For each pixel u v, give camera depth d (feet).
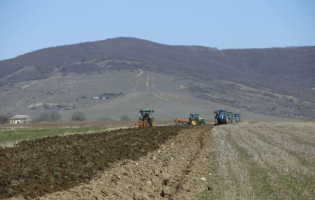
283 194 104.17
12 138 308.40
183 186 113.60
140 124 370.73
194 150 188.65
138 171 130.82
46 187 104.42
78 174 119.96
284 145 202.90
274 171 132.36
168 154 169.48
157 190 110.01
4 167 123.95
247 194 103.65
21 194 97.45
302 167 137.69
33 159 140.26
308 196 103.24
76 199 96.58
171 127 366.22
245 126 395.55
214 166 143.02
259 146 197.16
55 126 506.07
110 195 102.06
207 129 342.85
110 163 142.61
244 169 134.41
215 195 103.71
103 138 231.50
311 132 295.07
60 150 168.55
